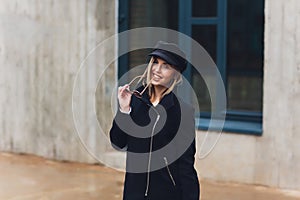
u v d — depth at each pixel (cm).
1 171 709
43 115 768
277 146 629
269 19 621
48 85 761
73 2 733
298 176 620
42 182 665
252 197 605
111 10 741
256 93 1370
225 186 647
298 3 604
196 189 309
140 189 312
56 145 762
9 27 782
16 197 607
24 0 766
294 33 609
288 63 614
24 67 777
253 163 645
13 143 797
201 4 1065
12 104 792
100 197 607
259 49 1462
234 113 688
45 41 757
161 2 1105
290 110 618
